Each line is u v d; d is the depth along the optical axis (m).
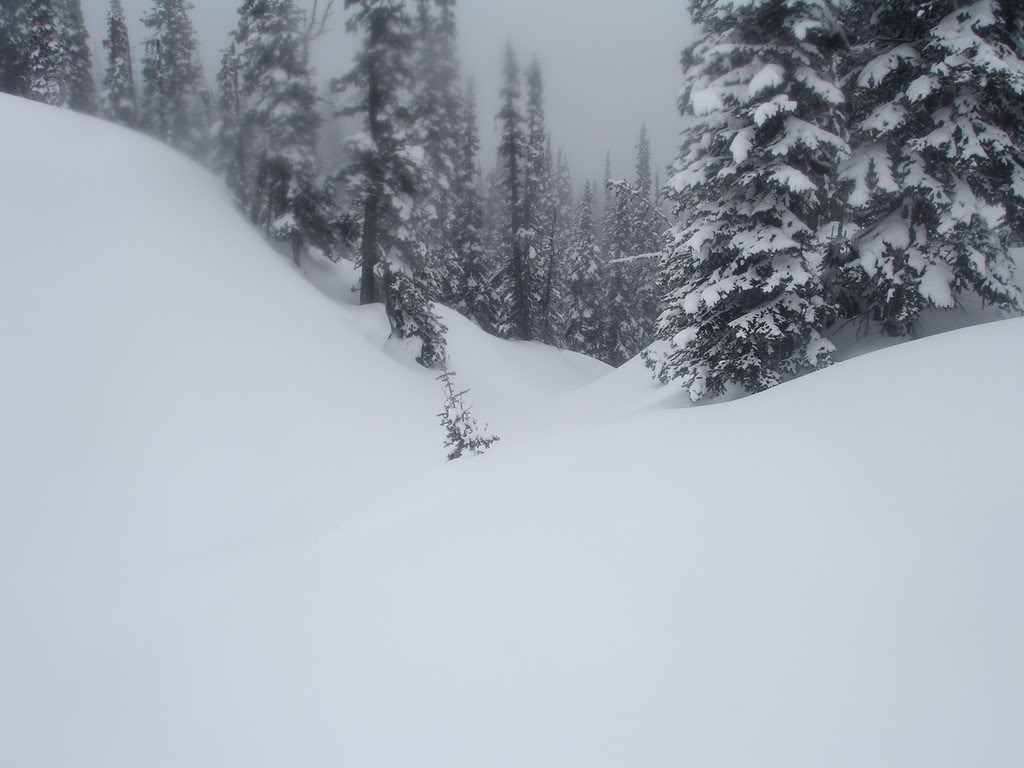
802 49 11.20
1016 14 10.96
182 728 3.56
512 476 6.94
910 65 11.22
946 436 4.70
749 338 11.40
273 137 21.08
